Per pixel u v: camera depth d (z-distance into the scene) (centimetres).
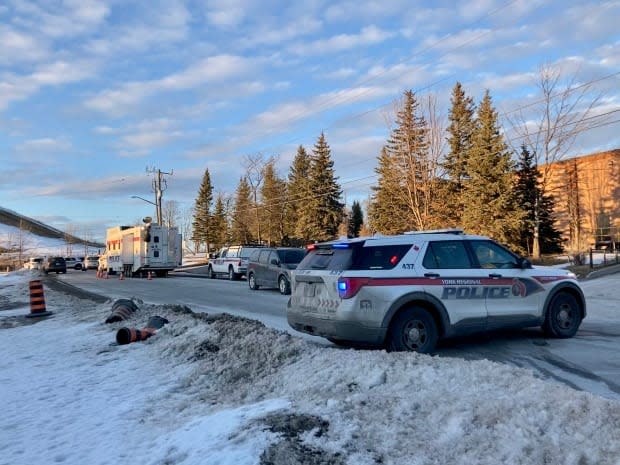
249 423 446
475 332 773
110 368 797
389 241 757
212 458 392
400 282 725
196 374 695
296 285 830
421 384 495
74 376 762
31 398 661
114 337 1055
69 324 1354
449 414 411
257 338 752
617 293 1521
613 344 811
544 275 844
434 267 757
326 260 784
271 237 6291
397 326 720
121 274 3894
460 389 468
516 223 3403
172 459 414
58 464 446
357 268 730
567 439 354
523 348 792
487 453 355
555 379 618
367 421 425
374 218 4850
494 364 525
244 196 7044
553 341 841
